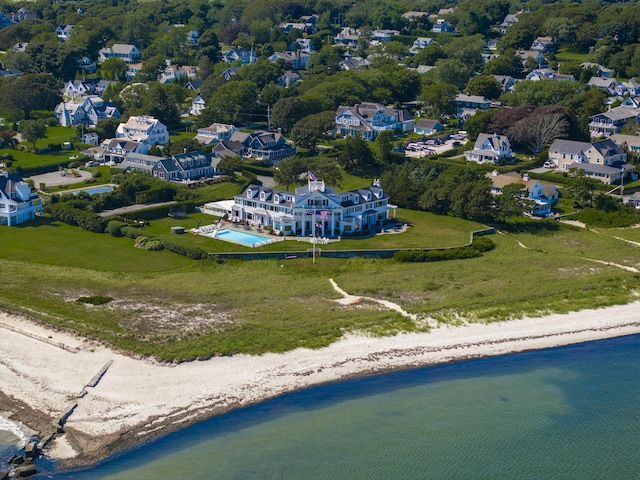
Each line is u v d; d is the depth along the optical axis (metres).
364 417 98.19
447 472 88.69
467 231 169.00
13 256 149.50
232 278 140.50
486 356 114.00
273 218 166.75
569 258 154.62
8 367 105.81
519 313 126.62
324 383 104.94
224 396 100.88
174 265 147.38
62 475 85.81
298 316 122.75
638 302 132.88
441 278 141.75
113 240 161.12
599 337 120.88
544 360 113.62
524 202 180.62
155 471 86.81
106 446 90.56
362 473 87.81
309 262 149.50
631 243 165.50
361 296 132.38
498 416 99.69
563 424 98.50
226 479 86.00
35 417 95.19
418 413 99.50
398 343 115.88
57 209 172.38
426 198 184.75
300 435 94.00
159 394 100.62
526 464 90.94
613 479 89.00
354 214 168.75
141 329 117.06
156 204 184.50
